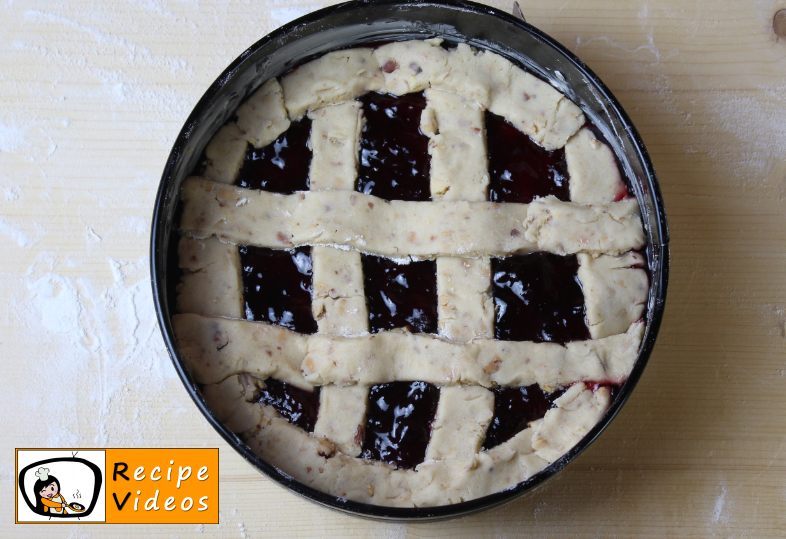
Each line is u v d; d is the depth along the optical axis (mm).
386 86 618
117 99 669
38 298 655
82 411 649
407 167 611
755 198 673
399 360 583
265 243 595
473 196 604
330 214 593
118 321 655
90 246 660
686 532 649
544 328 596
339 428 577
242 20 676
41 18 673
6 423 647
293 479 534
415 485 571
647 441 656
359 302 590
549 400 587
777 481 654
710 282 667
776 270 669
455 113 615
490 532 646
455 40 627
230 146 605
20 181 663
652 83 678
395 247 595
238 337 581
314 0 679
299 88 613
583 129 620
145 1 675
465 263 596
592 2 680
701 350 663
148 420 650
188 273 591
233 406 577
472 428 579
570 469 653
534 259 602
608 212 602
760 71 680
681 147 675
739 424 658
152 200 665
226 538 643
